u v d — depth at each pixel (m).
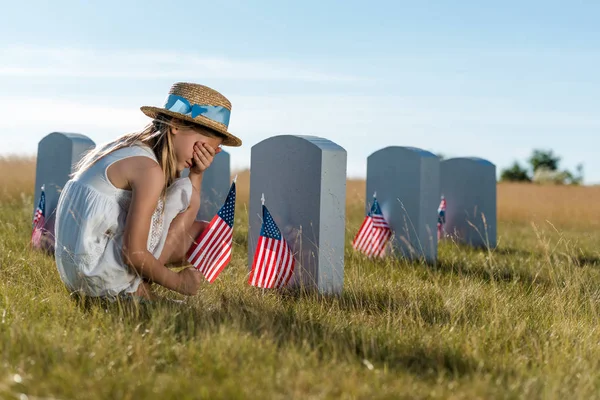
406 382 2.88
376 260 6.54
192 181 4.20
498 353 3.45
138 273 3.80
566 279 5.04
